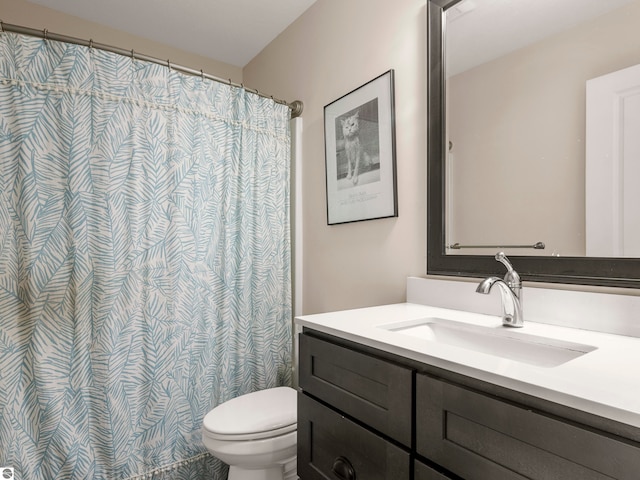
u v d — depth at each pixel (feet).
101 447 4.84
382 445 2.71
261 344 6.38
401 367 2.62
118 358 4.95
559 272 3.33
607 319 3.04
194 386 5.66
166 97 5.44
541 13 3.53
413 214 4.74
